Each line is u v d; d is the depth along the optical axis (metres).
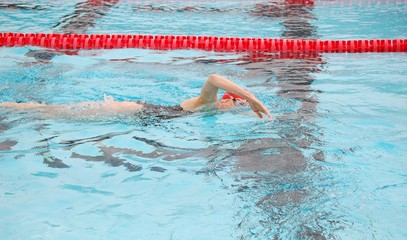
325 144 3.45
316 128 3.74
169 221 2.52
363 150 3.36
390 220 2.50
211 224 2.49
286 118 3.93
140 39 6.47
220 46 6.43
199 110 4.00
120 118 3.86
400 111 4.12
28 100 4.26
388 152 3.34
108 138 3.52
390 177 2.98
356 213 2.57
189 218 2.54
